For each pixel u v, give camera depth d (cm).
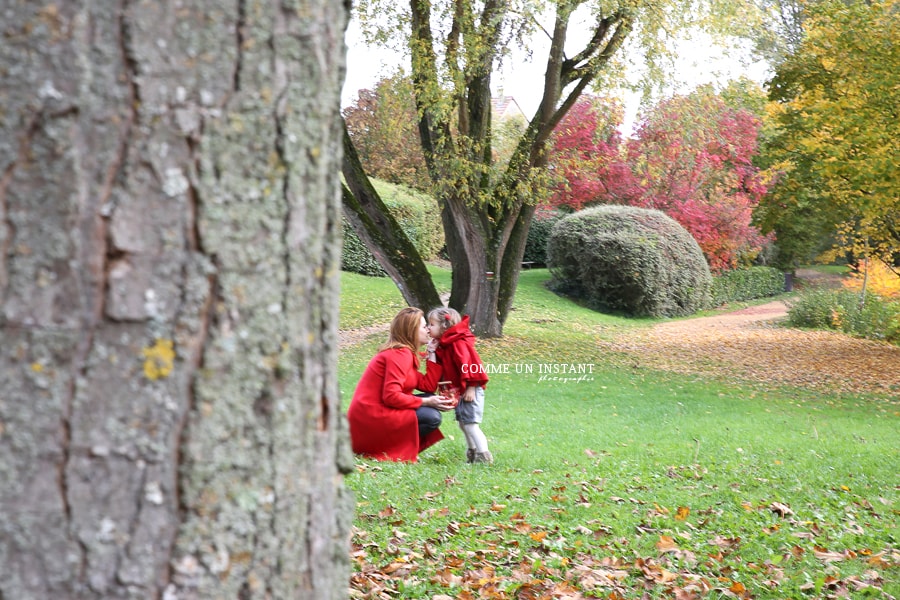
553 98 1812
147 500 135
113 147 132
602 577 462
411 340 783
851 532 602
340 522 165
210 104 137
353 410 773
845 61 1744
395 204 3253
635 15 1600
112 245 132
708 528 595
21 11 129
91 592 133
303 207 150
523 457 859
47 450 131
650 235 2898
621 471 805
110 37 131
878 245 2470
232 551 142
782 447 996
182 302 136
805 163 2038
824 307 2770
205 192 137
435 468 753
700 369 1834
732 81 1759
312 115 150
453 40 1670
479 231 1911
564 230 2931
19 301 130
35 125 129
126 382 133
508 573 463
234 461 142
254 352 143
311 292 154
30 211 129
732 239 3450
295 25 147
